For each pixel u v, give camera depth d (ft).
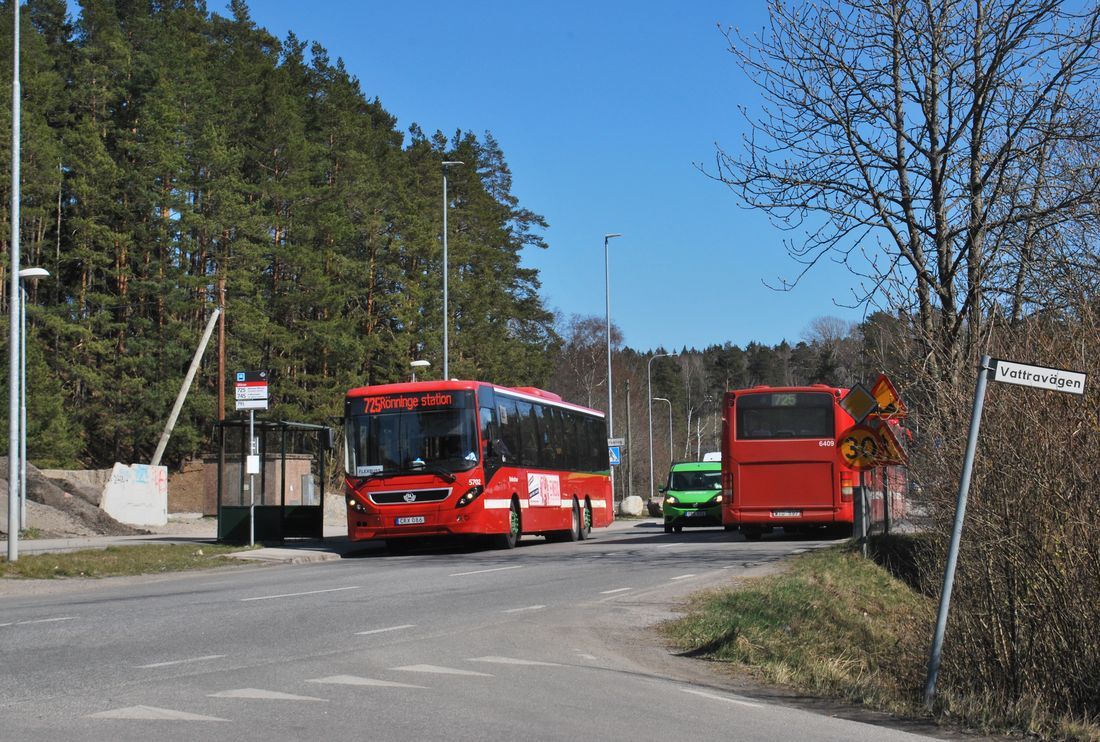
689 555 72.33
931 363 45.57
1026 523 33.73
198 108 197.98
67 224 196.03
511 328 270.67
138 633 37.60
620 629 39.96
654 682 29.81
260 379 82.28
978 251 57.21
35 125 181.16
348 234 205.77
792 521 85.66
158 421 186.09
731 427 86.89
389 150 243.60
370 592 51.80
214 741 21.44
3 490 101.81
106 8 208.33
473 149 260.83
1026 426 34.83
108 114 203.72
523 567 65.57
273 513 89.51
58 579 62.69
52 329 184.03
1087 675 31.76
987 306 45.21
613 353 325.01
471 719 23.86
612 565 65.72
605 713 25.07
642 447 316.60
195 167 193.47
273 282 211.82
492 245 247.29
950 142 61.98
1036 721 26.37
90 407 183.93
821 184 64.03
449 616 42.55
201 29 233.14
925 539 48.83
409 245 214.28
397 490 77.61
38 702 25.22
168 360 187.32
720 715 25.57
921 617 42.98
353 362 202.28
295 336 200.75
